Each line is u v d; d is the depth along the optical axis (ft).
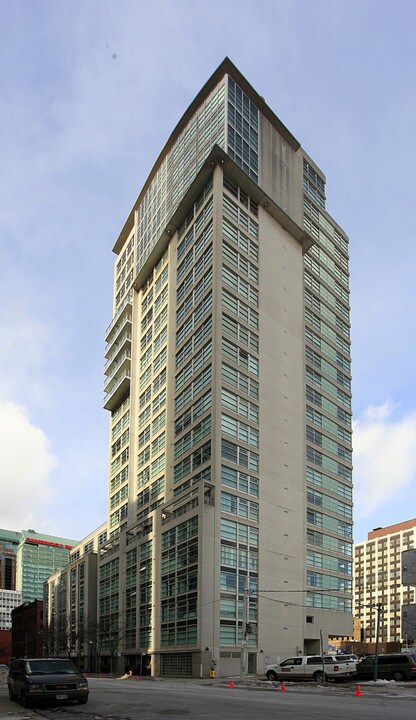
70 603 349.41
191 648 180.14
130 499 281.33
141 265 310.04
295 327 251.80
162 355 264.72
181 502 208.03
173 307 258.57
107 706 62.49
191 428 218.59
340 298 299.58
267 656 192.85
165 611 205.36
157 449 256.32
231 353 213.05
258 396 220.64
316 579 225.76
